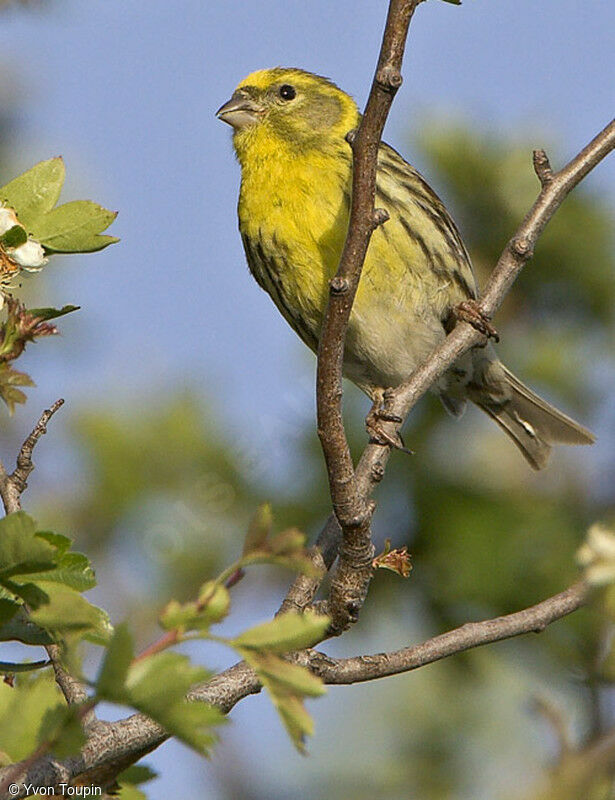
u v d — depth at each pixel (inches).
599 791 263.3
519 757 399.2
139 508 444.5
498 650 406.6
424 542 435.8
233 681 291.4
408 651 299.6
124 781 269.6
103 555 443.2
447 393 476.1
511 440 465.4
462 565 422.6
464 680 410.9
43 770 258.8
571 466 453.7
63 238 264.4
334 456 292.5
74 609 206.7
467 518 431.2
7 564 214.8
